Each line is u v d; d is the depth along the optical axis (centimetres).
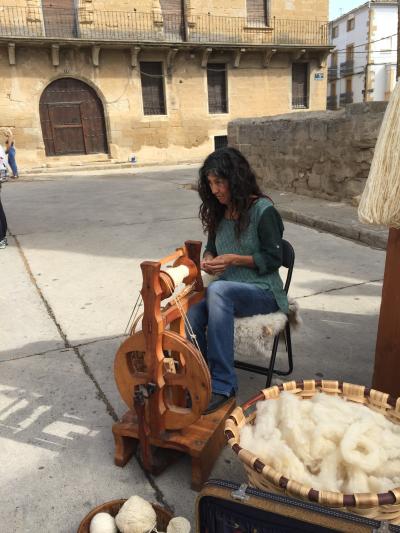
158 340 191
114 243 623
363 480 149
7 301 428
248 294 238
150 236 654
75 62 1886
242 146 1048
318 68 2289
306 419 171
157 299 187
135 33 1936
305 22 2184
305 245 586
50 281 479
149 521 170
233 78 2147
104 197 1021
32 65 1830
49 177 1560
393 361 222
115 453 218
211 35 2052
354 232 598
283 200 838
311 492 137
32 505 196
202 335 242
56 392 278
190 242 222
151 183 1255
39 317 390
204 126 2144
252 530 145
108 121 1984
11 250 605
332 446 161
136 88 1995
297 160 875
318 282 450
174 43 1941
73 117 1956
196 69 2072
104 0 1864
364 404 185
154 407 199
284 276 472
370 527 127
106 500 197
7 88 1812
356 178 738
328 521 130
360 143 708
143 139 2050
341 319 367
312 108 2338
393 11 4178
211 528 153
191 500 196
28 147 1886
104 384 285
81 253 580
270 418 171
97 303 416
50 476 212
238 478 208
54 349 333
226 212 252
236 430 169
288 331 263
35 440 236
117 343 339
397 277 213
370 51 3950
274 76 2216
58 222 766
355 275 467
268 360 307
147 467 207
